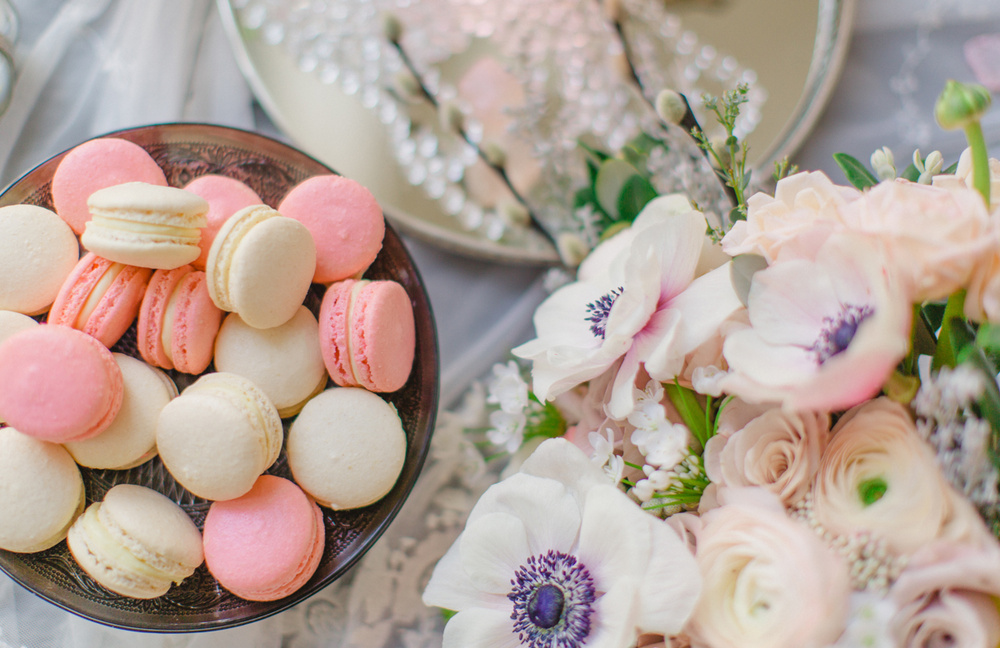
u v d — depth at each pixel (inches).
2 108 22.6
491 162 22.9
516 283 23.5
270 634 22.2
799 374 15.7
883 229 15.4
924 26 23.5
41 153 22.9
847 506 15.7
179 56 23.2
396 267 21.0
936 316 17.2
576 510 17.5
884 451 15.8
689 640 16.6
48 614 21.8
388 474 20.3
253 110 23.3
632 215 21.6
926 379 16.5
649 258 16.7
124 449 19.8
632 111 23.1
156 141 20.5
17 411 18.9
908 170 18.2
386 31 23.0
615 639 16.4
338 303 20.3
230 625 19.7
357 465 20.1
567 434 19.8
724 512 16.2
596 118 23.1
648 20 23.0
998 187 15.8
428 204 22.8
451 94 23.0
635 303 16.8
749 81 22.6
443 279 23.4
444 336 23.3
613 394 17.4
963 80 23.4
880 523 15.5
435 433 23.0
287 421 20.9
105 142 20.1
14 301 19.8
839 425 16.3
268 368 20.3
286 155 20.8
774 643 15.5
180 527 19.6
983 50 23.4
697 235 17.2
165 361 20.1
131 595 19.4
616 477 17.5
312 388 20.6
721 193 20.4
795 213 16.3
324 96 22.8
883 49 23.5
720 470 16.6
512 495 17.7
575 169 23.0
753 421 16.3
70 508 19.5
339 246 20.4
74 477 19.7
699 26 22.9
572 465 17.6
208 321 20.1
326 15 23.0
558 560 17.5
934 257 15.2
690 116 19.0
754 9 22.7
